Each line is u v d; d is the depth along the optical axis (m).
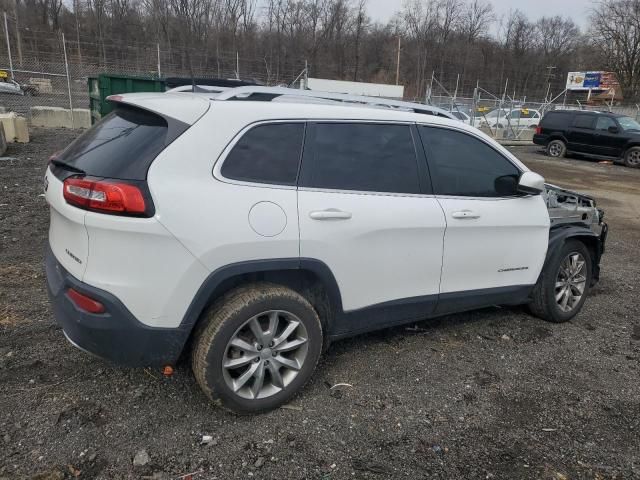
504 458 2.78
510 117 25.27
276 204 2.82
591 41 64.62
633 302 5.20
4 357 3.35
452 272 3.66
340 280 3.11
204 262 2.62
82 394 3.04
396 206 3.28
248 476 2.52
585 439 2.98
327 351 3.75
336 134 3.14
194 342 2.80
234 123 2.79
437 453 2.78
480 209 3.71
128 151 2.62
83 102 21.00
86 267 2.57
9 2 49.62
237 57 23.33
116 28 50.09
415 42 68.25
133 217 2.49
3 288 4.38
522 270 4.10
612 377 3.68
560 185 13.22
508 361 3.80
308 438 2.81
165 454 2.62
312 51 59.22
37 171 9.73
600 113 18.39
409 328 4.21
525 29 76.69
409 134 3.47
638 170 16.95
